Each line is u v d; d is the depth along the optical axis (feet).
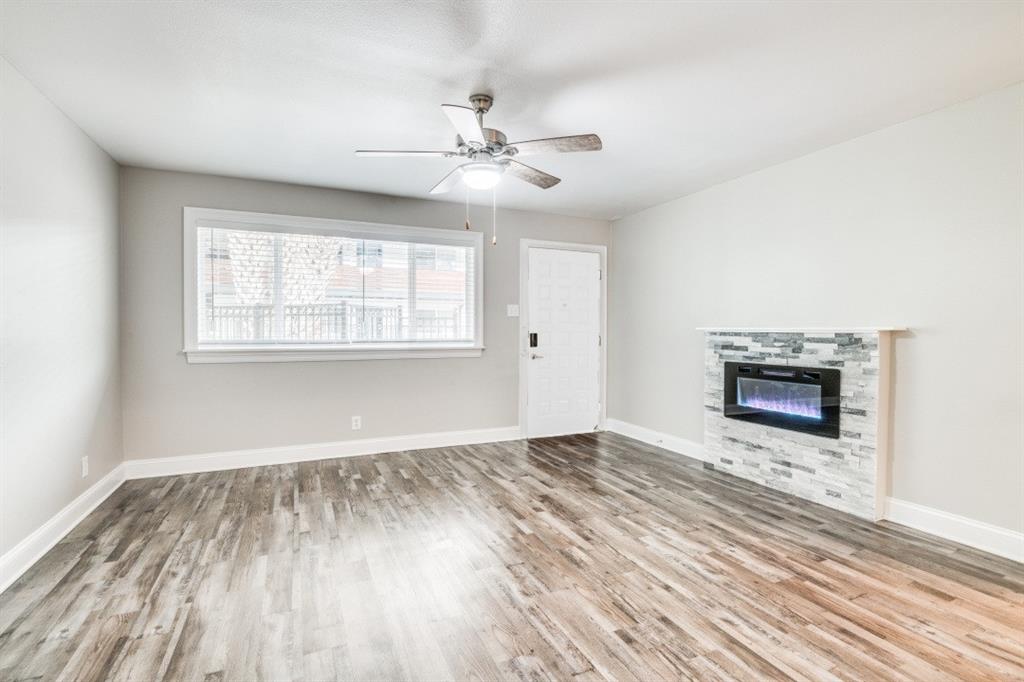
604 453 14.79
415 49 7.04
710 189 13.84
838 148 10.62
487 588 7.11
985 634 6.07
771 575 7.48
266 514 9.86
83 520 9.50
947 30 6.55
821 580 7.33
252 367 13.16
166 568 7.65
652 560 7.96
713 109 8.98
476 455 14.47
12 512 7.36
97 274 10.52
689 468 13.23
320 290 13.85
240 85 8.06
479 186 9.15
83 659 5.55
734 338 12.61
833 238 10.73
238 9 6.12
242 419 13.09
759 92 8.33
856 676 5.33
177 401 12.48
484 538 8.79
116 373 11.60
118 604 6.66
